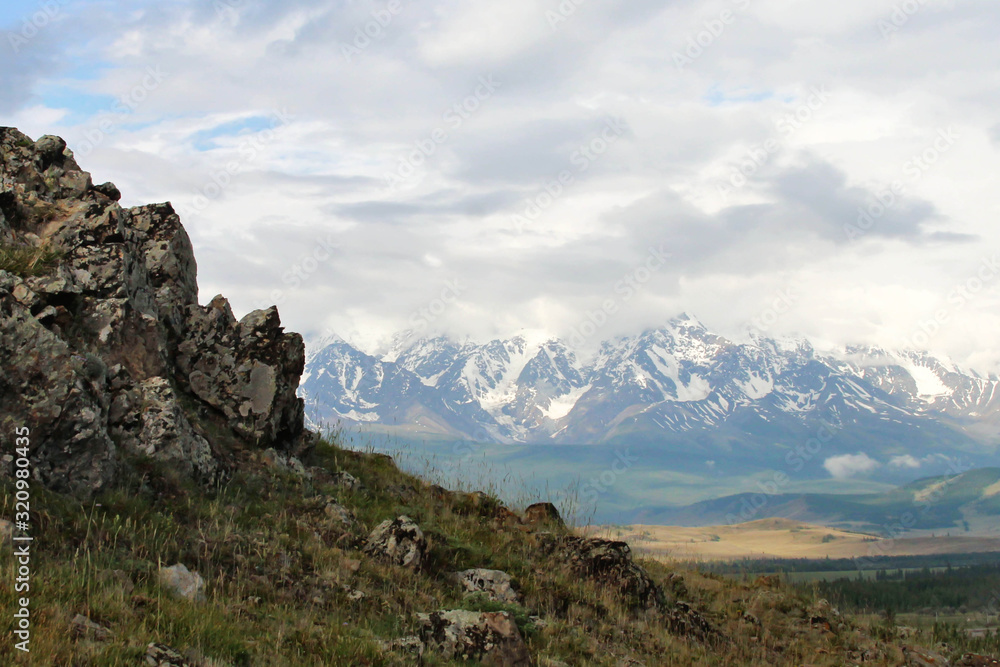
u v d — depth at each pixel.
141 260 21.05
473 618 14.95
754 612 24.67
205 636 11.97
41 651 10.10
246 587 14.47
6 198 19.97
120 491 15.52
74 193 21.92
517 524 24.23
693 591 25.36
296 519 17.94
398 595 16.22
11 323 15.27
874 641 24.34
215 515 16.44
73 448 15.09
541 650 15.89
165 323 20.91
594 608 19.44
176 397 18.62
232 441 20.11
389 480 24.08
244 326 21.98
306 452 22.61
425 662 13.62
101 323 18.53
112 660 10.45
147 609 12.21
